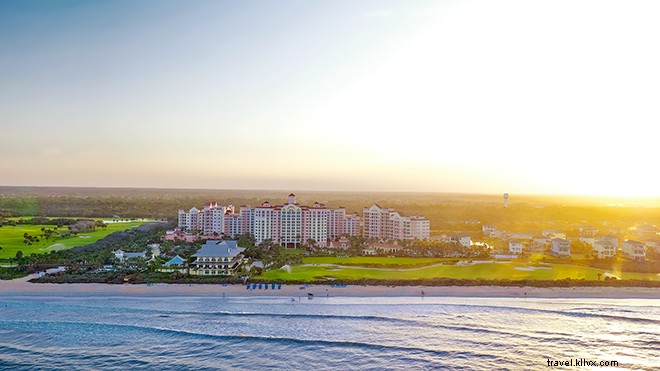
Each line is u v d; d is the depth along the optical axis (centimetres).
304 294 12938
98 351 8925
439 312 11556
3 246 19212
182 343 9338
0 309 11500
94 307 11688
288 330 10131
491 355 8819
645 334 10038
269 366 8294
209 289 13262
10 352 8856
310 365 8350
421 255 18625
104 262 16000
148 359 8562
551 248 19988
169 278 14138
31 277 14350
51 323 10500
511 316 11281
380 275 14938
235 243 17250
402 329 10256
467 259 17912
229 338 9619
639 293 13625
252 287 13400
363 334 9925
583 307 12112
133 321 10669
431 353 8900
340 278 14375
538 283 14225
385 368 8238
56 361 8450
